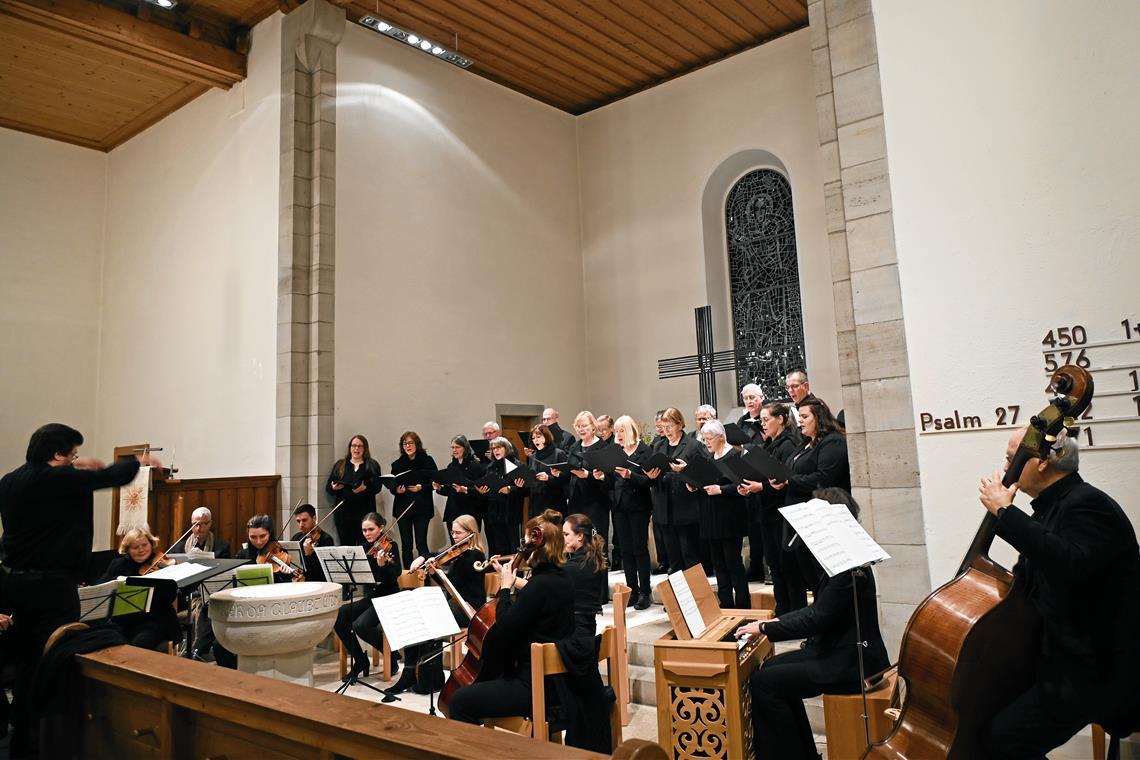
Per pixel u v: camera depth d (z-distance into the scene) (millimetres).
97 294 10102
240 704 2363
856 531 2984
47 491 3672
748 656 3465
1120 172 3539
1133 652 2305
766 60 9062
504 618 3486
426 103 8648
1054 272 3664
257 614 4188
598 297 10250
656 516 5926
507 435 9148
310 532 6035
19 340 9414
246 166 8070
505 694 3395
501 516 7105
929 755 2420
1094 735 3156
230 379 7977
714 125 9414
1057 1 3730
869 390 4125
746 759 3328
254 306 7785
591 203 10422
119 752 2947
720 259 9641
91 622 3680
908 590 3939
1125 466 3434
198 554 5117
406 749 1924
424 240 8430
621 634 4449
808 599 5586
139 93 8883
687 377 9492
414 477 7129
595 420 7078
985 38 3912
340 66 7816
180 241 8898
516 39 8703
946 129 3994
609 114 10344
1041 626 2469
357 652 5406
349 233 7699
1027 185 3758
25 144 9672
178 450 8578
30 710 3125
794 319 9062
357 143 7875
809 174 8664
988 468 3770
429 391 8281
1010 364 3746
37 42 7859
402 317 8109
